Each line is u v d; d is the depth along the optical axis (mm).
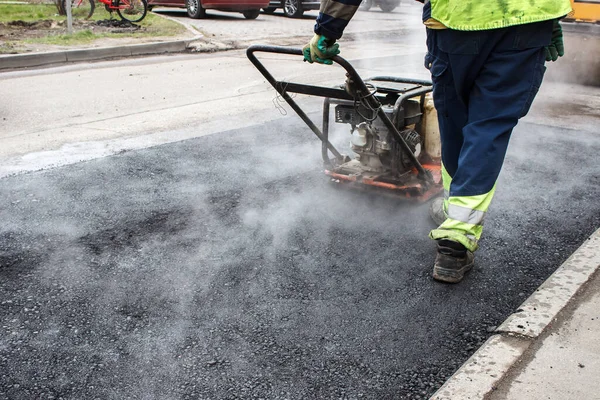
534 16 2541
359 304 2793
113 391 2209
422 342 2518
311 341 2514
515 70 2639
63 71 8914
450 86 2840
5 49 9711
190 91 7637
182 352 2434
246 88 7871
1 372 2299
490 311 2754
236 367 2348
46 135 5516
